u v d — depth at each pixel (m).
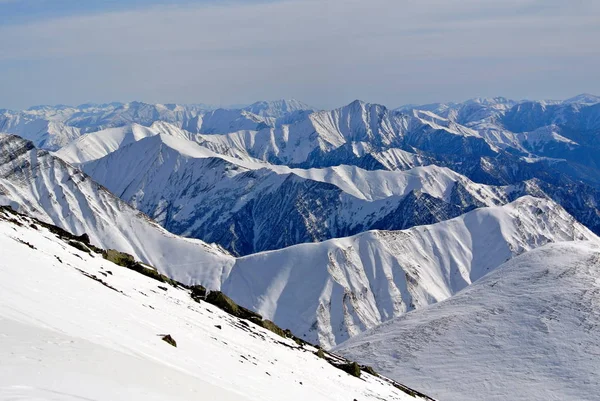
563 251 176.25
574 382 108.12
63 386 17.02
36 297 27.36
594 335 124.31
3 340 19.59
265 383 34.59
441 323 145.12
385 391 65.50
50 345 20.66
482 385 110.94
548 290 149.62
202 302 61.34
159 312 41.56
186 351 32.09
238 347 43.81
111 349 23.45
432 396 109.38
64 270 38.62
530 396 104.69
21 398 15.16
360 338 157.88
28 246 41.72
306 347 69.12
